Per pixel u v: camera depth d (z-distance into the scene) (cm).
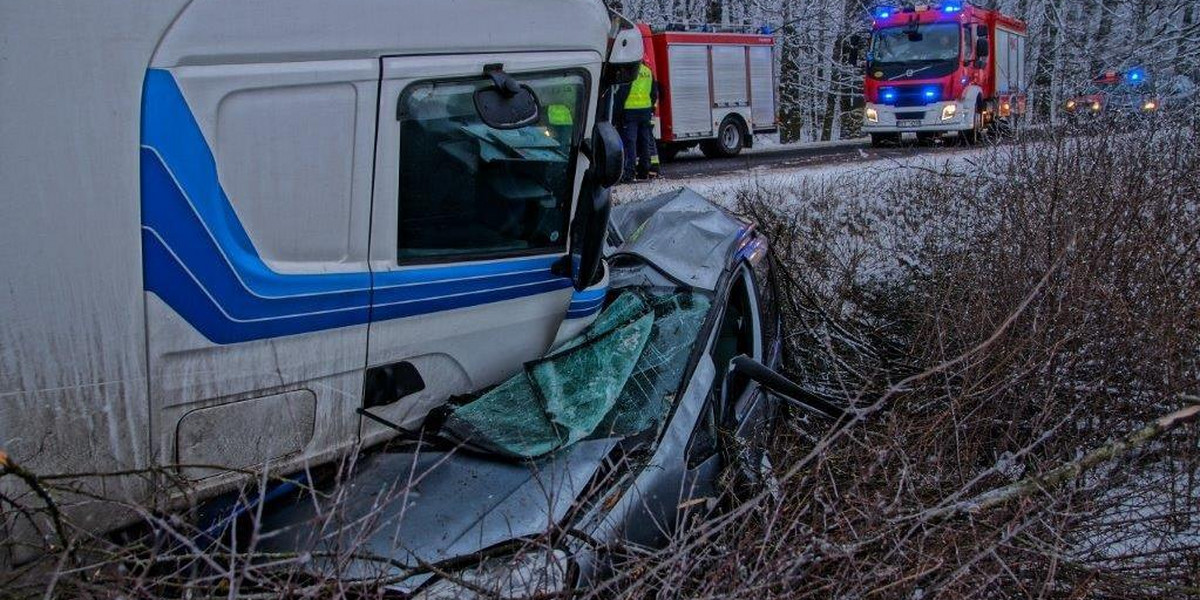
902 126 2008
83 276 236
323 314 283
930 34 1967
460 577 252
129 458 250
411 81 294
